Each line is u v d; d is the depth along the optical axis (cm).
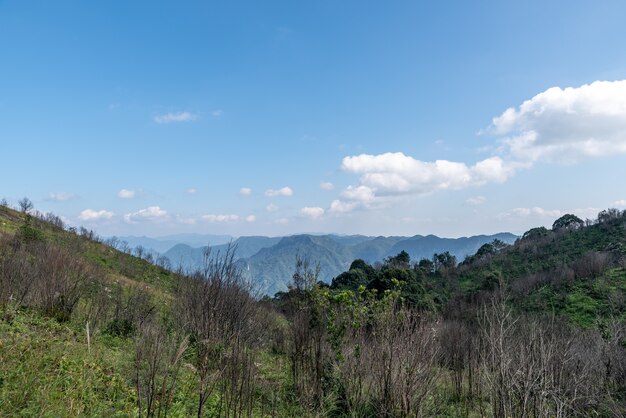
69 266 1323
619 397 1114
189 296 1174
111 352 927
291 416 815
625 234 6059
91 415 604
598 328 1485
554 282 4503
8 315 983
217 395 772
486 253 7994
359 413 867
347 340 995
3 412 555
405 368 820
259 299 1241
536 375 721
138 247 4000
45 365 725
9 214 3341
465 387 1335
